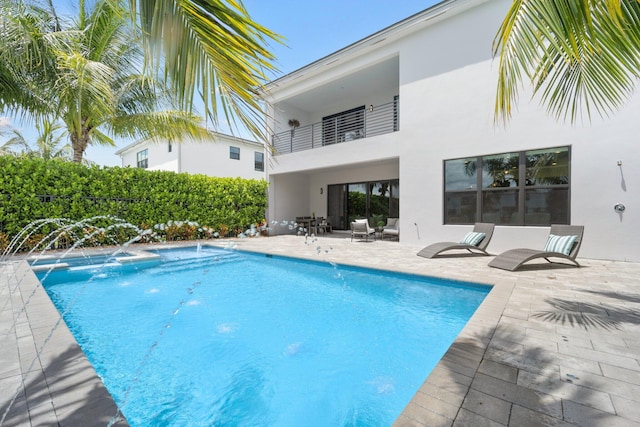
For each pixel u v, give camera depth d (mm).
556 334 2732
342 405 2395
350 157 10891
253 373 2865
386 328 3832
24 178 7738
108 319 4195
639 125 6250
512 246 7617
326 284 5879
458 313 4273
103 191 9062
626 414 1658
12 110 7520
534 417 1630
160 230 10391
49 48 6852
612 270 5516
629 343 2549
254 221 13250
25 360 2188
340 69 11133
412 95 9305
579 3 2111
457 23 8438
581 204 6820
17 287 4352
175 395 2547
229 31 1501
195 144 17000
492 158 8000
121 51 8422
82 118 8969
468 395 1828
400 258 7109
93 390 1826
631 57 2641
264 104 1912
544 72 3816
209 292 5441
